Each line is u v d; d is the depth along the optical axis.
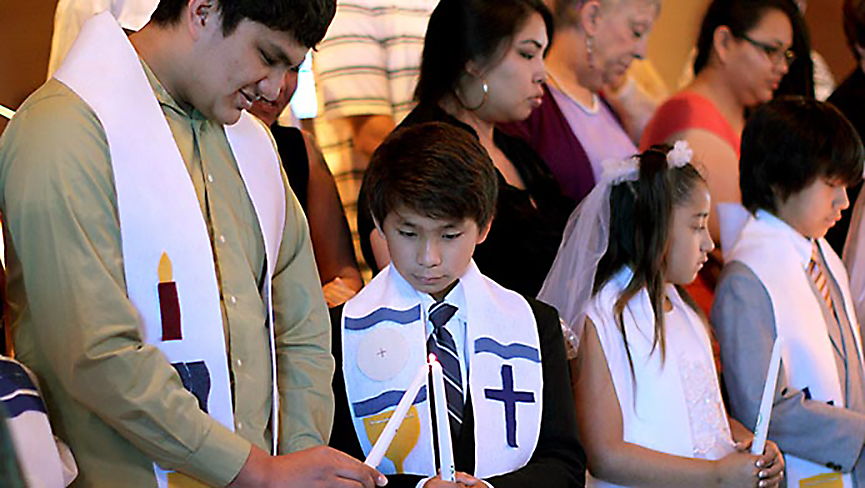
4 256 2.11
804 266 3.51
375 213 2.63
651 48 4.27
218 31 2.07
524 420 2.62
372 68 3.89
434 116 3.46
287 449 2.31
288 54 2.11
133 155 2.06
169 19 2.14
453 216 2.52
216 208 2.22
